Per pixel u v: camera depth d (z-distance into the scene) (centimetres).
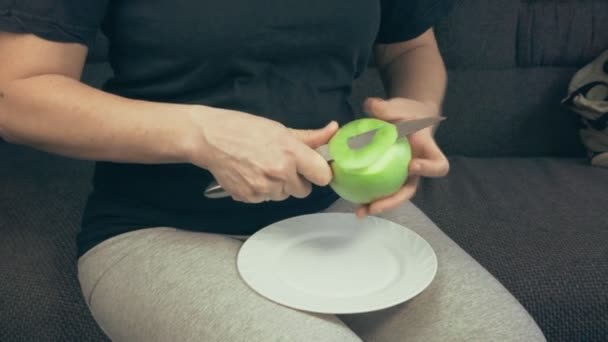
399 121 72
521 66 154
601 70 145
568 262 102
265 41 69
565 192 126
